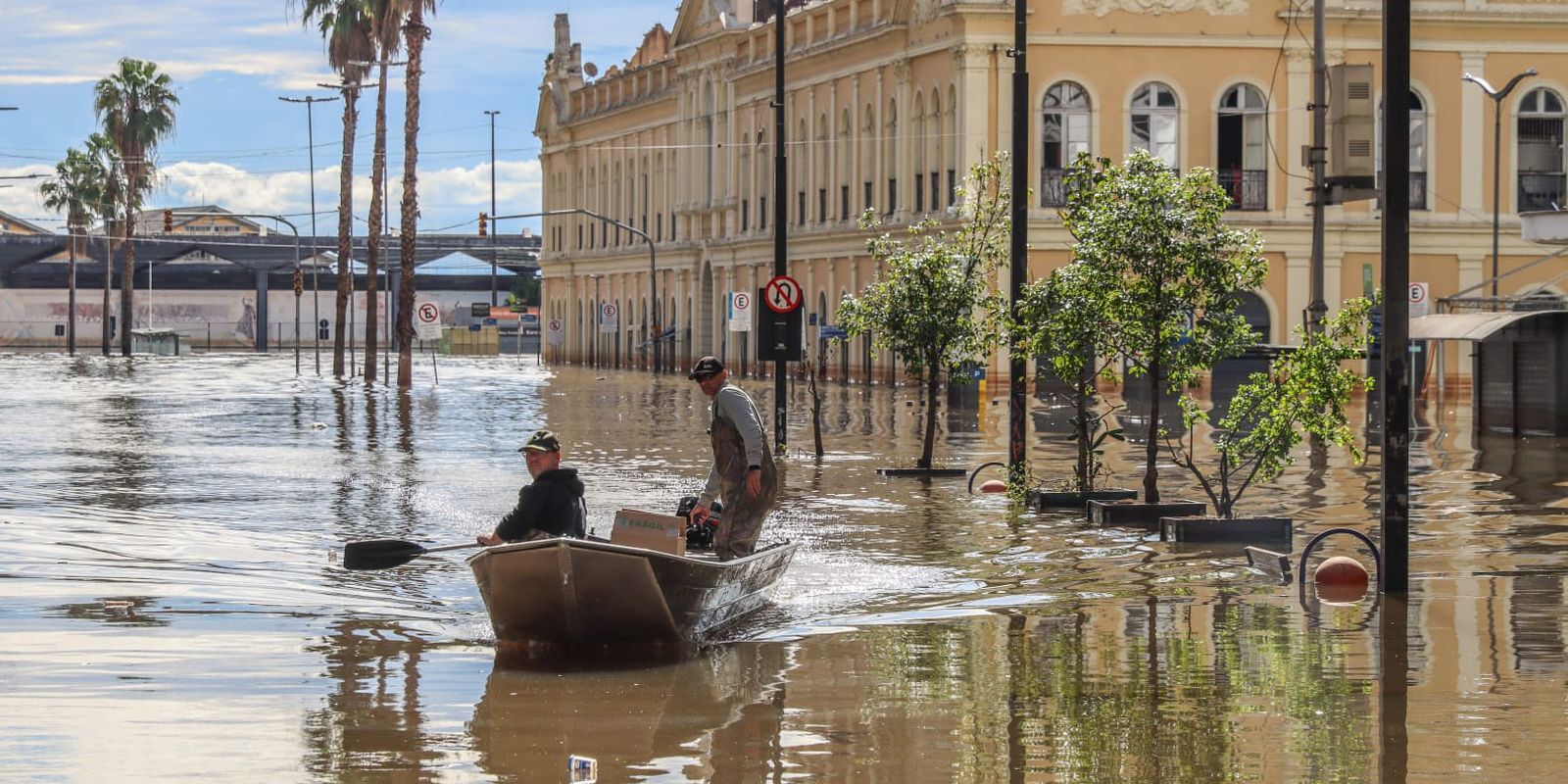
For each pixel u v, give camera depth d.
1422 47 68.75
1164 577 20.31
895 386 74.81
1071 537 24.09
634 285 109.38
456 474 33.25
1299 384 23.47
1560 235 45.53
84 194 139.50
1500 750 12.16
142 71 129.75
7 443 41.09
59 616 17.48
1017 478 29.03
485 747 12.38
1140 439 42.81
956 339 33.88
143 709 13.51
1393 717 13.12
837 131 80.69
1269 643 16.11
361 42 84.56
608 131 114.69
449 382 81.44
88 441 41.81
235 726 12.96
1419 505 27.41
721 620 17.27
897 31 73.75
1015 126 29.55
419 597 18.98
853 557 22.22
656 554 15.48
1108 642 16.25
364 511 27.06
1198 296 25.89
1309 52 68.06
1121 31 67.81
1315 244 41.25
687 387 76.56
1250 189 68.19
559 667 15.27
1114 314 25.84
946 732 12.77
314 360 119.94
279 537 23.80
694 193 99.19
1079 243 26.55
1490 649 15.74
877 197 76.38
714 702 13.85
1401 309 18.08
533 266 172.25
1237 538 23.42
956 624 17.30
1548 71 69.06
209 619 17.45
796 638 16.64
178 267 159.62
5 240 164.00
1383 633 16.50
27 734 12.64
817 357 82.88
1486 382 44.59
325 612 17.92
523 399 64.44
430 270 167.25
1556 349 42.38
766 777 11.57
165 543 23.03
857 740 12.56
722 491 18.12
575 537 16.55
